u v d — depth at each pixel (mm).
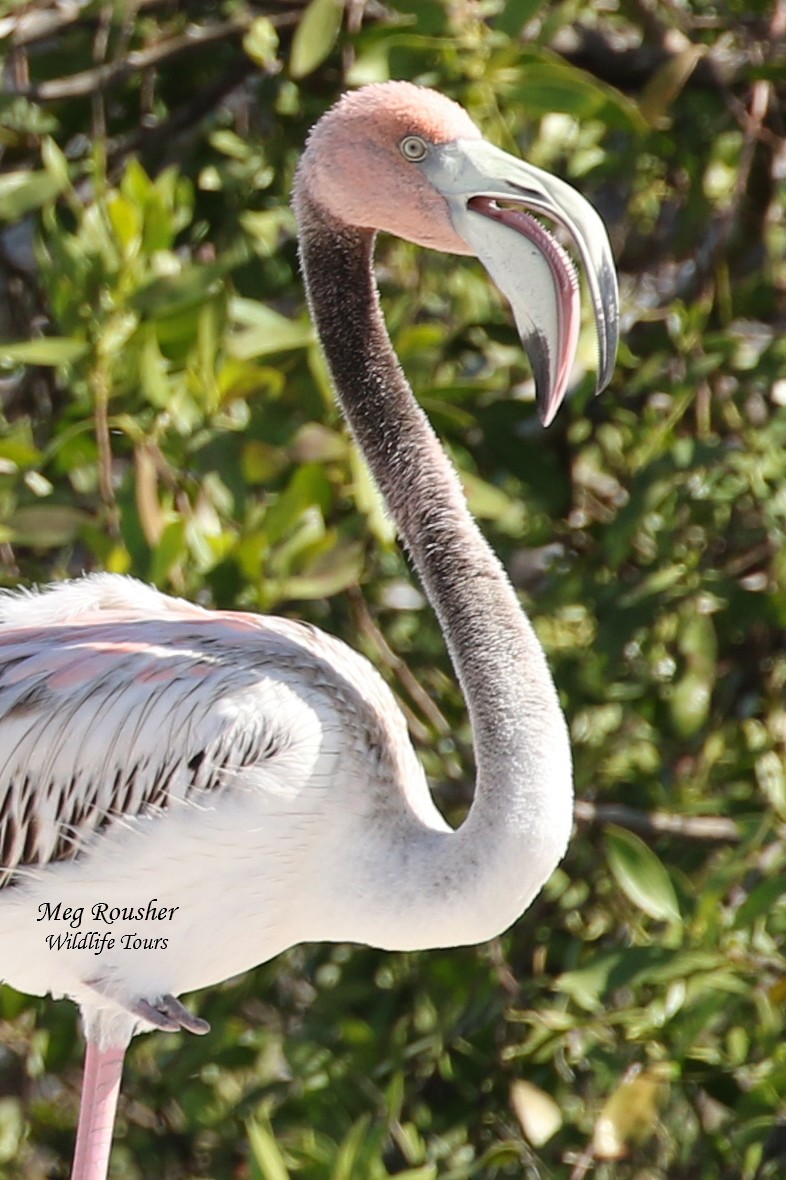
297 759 7199
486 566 7316
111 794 7262
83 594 7906
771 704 9945
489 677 7199
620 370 10359
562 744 7191
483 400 9938
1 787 7387
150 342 8383
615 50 10703
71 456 8836
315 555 8648
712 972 8312
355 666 7652
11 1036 10273
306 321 8898
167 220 8742
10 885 7477
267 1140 7762
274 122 10438
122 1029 7668
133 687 7293
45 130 10023
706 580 9438
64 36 10406
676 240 10609
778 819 9172
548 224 10023
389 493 7438
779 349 9633
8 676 7445
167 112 10852
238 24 10094
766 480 9305
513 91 9156
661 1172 9562
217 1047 9656
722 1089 8758
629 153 10086
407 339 9188
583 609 9898
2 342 10930
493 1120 9398
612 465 10422
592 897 9984
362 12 10055
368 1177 7980
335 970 10328
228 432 8625
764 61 10305
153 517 8422
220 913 7355
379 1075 9352
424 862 7246
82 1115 7703
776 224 10516
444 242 7270
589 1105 9195
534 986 9453
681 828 9539
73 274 8648
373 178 7277
